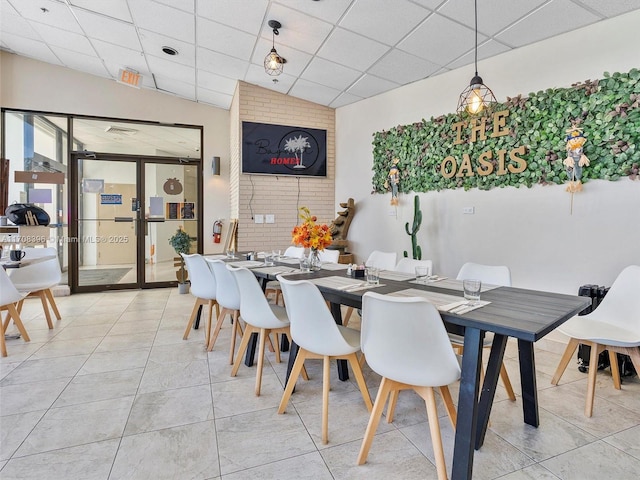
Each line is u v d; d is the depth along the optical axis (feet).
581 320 8.21
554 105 10.32
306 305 6.13
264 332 7.84
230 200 19.95
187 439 6.08
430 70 13.35
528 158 10.95
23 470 5.29
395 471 5.35
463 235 12.91
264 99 17.07
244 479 5.15
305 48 12.74
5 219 14.70
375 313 5.08
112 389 7.87
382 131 16.12
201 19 11.71
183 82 17.22
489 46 11.24
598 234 9.61
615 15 9.16
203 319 13.56
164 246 19.43
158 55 14.66
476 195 12.46
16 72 16.55
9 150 16.71
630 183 9.05
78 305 15.48
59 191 17.56
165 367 9.09
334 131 18.72
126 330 12.08
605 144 9.39
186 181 19.63
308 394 7.76
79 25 13.14
